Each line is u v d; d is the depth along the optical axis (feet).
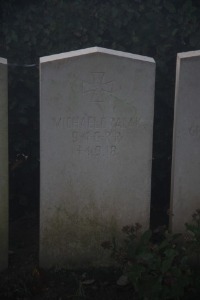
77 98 13.74
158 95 17.01
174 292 12.09
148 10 16.46
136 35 16.56
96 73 13.67
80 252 14.67
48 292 13.43
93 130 13.99
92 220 14.49
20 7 16.14
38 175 17.92
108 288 13.60
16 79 16.44
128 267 12.96
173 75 16.94
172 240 14.08
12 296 13.16
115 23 16.35
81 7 16.26
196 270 13.74
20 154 17.54
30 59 16.53
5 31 16.20
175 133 14.30
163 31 16.58
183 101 14.12
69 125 13.84
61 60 13.44
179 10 16.42
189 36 16.60
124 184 14.42
